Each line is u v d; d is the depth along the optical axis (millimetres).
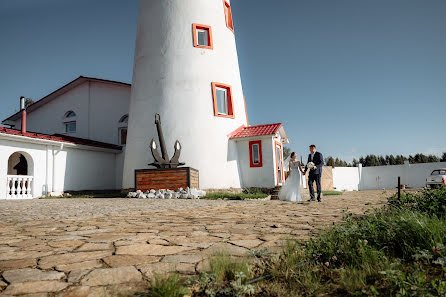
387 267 2275
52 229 4547
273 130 15742
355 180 34188
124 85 20141
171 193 11664
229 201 9844
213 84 15867
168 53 15867
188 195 11422
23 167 17859
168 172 12531
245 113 18672
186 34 16047
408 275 2156
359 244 2717
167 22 16250
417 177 32219
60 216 6109
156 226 4766
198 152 14867
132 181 15352
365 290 1949
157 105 15461
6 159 13203
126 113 19969
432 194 5141
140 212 6766
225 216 5969
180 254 3000
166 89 15500
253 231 4234
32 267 2621
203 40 16609
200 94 15539
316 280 2223
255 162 15891
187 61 15758
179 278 2309
